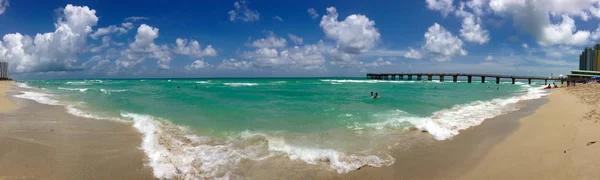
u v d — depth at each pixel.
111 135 8.08
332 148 7.21
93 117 11.18
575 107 12.95
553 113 11.86
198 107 14.66
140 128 9.09
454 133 8.76
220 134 8.57
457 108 14.60
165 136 8.16
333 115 12.02
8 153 5.96
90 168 5.48
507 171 5.32
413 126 9.64
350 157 6.50
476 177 5.22
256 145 7.39
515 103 17.28
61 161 5.77
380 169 5.81
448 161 6.19
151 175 5.28
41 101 17.27
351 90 30.02
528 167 5.36
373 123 10.21
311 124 10.12
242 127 9.61
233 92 26.23
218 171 5.61
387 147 7.30
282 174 5.54
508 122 10.45
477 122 10.55
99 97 20.62
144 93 25.00
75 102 17.00
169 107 14.63
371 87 37.03
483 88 36.22
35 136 7.55
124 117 11.23
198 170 5.64
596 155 5.29
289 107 14.65
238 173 5.55
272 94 23.77
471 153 6.67
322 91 27.97
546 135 7.78
